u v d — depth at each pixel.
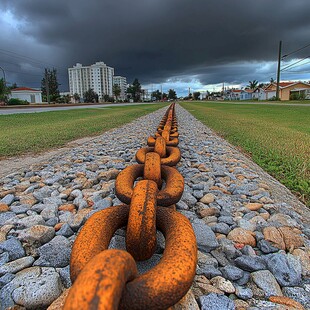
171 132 5.22
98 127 9.75
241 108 24.30
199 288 1.47
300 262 1.72
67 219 2.35
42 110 24.11
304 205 2.81
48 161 4.55
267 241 1.95
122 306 0.90
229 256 1.81
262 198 2.79
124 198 1.89
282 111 18.64
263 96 69.31
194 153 5.22
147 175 2.11
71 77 125.69
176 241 1.18
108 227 1.37
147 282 0.93
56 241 1.95
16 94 67.00
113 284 0.76
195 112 20.42
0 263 1.73
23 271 1.63
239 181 3.47
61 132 8.16
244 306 1.37
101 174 3.58
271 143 5.98
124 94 150.75
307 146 5.57
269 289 1.47
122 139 7.14
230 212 2.51
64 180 3.52
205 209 2.47
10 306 1.39
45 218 2.38
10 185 3.35
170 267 1.00
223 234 2.11
